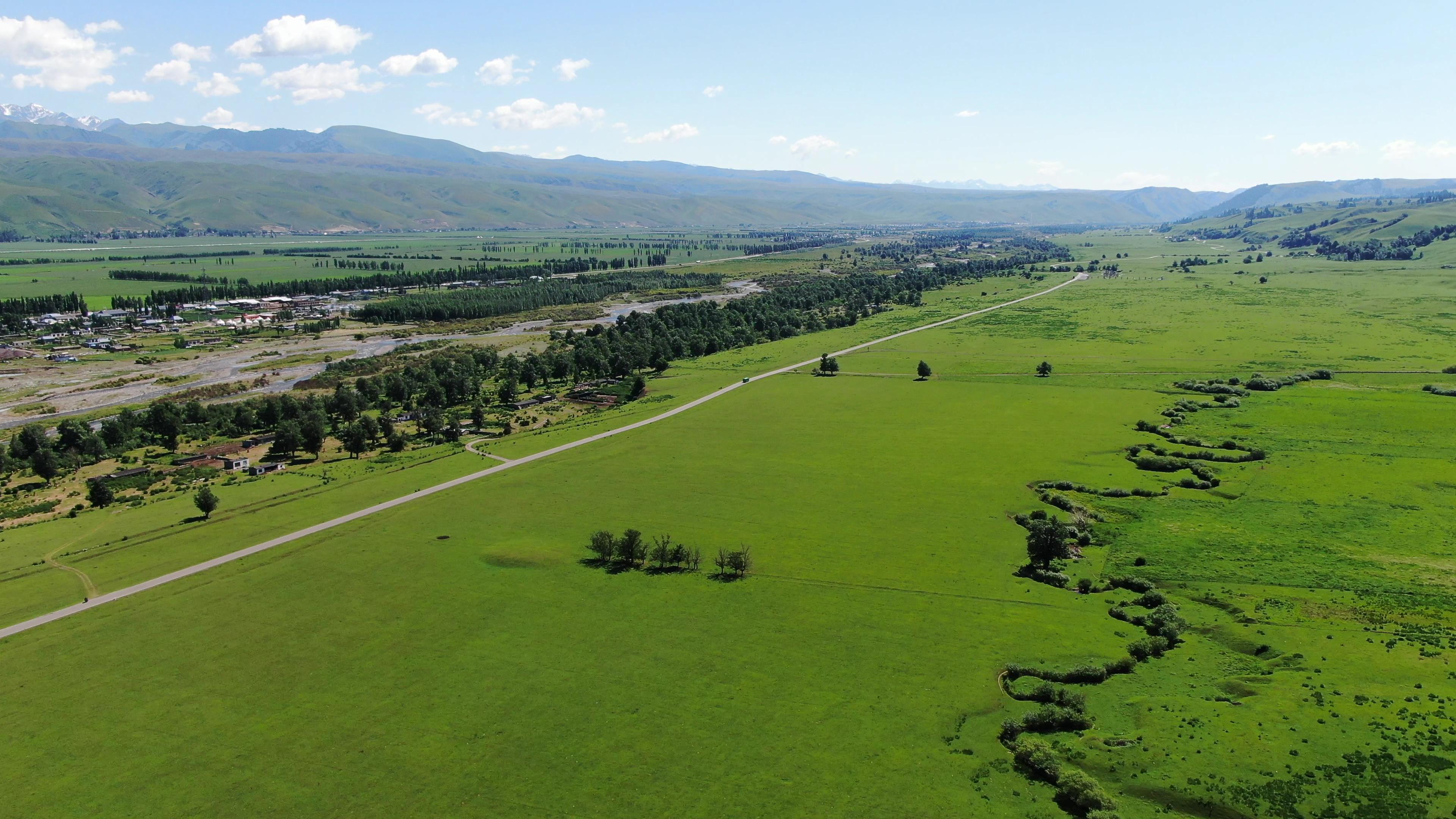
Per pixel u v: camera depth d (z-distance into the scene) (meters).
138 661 108.25
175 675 104.81
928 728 90.00
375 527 151.12
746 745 88.00
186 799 83.12
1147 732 86.44
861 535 142.38
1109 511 150.50
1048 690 94.44
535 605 120.31
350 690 100.50
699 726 91.56
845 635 109.56
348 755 88.81
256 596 125.19
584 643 109.56
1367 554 126.75
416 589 126.12
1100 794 76.56
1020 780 81.62
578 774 84.62
